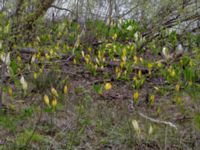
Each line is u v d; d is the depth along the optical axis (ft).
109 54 19.89
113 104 14.08
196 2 20.67
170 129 12.16
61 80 15.39
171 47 21.25
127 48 20.33
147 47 21.84
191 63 16.89
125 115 12.93
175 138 11.53
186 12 20.84
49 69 16.46
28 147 10.40
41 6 19.83
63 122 12.22
